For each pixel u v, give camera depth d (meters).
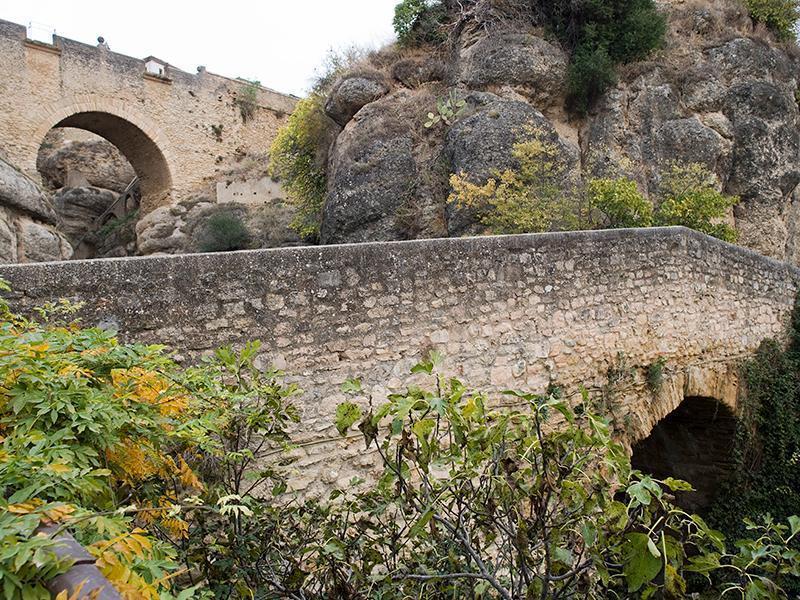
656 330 7.87
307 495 4.88
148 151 22.39
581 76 13.66
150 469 3.11
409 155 12.70
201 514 3.56
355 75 14.02
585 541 2.79
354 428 5.18
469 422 3.26
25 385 2.56
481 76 13.11
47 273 4.04
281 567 3.92
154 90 22.03
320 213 14.98
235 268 4.70
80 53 20.00
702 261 8.73
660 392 7.86
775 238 14.46
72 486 2.20
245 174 22.33
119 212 24.67
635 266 7.62
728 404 9.34
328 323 5.11
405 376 5.48
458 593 3.54
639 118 13.90
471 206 11.35
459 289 5.91
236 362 4.52
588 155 13.73
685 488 2.83
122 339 4.23
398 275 5.52
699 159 13.72
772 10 16.83
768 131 14.45
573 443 3.11
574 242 6.95
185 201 22.23
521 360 6.34
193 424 3.10
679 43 15.28
